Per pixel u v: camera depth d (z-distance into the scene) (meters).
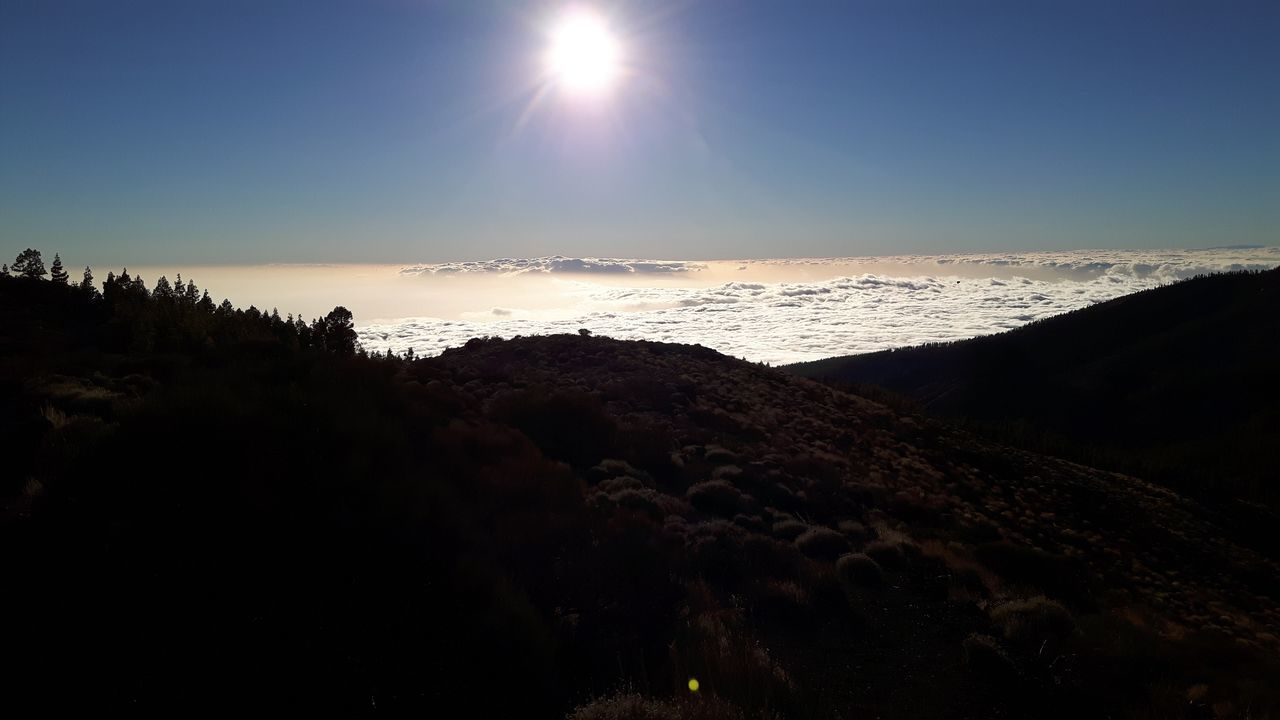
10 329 21.94
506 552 9.92
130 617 6.59
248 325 26.20
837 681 8.77
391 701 6.37
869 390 68.19
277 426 11.05
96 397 12.19
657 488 17.25
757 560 12.15
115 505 8.24
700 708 6.67
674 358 43.97
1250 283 161.88
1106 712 8.62
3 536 7.36
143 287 31.97
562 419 20.56
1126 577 19.88
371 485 10.06
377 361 20.36
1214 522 36.44
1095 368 135.25
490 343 43.69
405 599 7.84
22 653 5.93
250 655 6.45
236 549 7.88
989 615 11.53
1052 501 29.88
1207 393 112.44
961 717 8.14
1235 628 16.84
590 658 8.02
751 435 27.55
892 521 18.69
